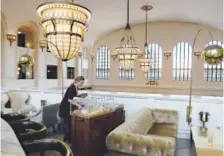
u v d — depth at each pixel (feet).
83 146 11.09
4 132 5.82
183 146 13.85
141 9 28.25
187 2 24.98
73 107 13.07
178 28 36.01
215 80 34.58
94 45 40.60
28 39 28.68
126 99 17.29
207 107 15.25
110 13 29.27
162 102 16.43
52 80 31.17
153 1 24.91
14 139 5.27
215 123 15.07
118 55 12.99
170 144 7.38
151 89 37.70
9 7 21.81
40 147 6.00
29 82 27.45
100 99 15.76
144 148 7.57
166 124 14.55
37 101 20.94
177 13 30.07
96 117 11.47
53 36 4.97
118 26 36.22
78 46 5.24
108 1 24.59
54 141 5.95
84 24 5.24
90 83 40.83
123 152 7.89
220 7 24.41
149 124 13.34
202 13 28.37
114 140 7.99
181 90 36.29
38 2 22.07
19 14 23.49
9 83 24.23
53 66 31.68
